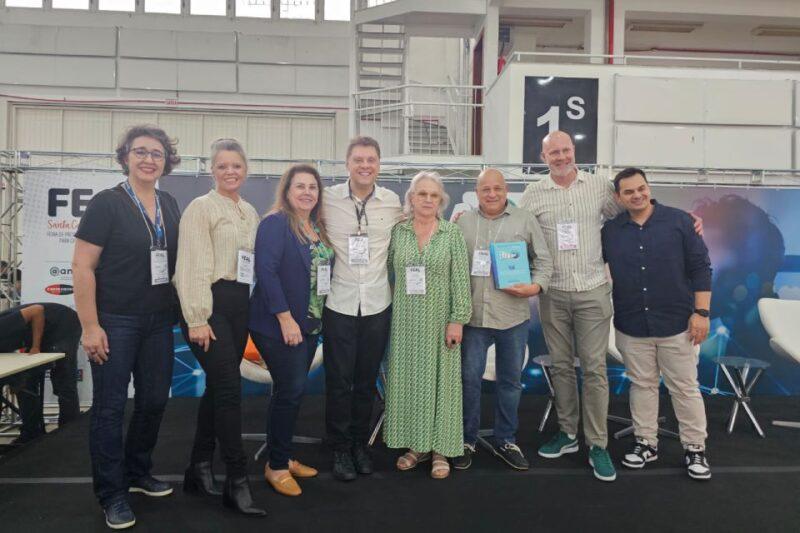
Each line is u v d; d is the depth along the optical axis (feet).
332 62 27.07
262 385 12.68
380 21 22.76
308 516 6.59
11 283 12.32
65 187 11.80
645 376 8.23
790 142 18.35
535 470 8.11
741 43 28.53
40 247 11.75
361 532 6.23
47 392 12.26
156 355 6.57
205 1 26.81
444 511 6.76
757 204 12.69
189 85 26.27
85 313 5.95
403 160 20.52
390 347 7.82
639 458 8.20
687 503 7.06
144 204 6.45
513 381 8.11
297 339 6.69
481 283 7.95
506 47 27.35
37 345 10.27
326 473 7.95
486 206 8.06
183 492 7.23
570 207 8.20
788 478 7.91
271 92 26.76
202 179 12.34
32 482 7.70
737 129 18.31
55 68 25.43
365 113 23.16
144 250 6.23
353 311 7.38
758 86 18.30
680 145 18.22
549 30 27.02
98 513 6.71
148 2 26.50
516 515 6.68
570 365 8.53
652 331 7.99
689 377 7.97
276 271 6.70
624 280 8.16
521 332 8.04
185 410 11.43
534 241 8.05
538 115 18.07
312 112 26.94
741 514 6.76
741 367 10.04
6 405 10.73
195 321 6.14
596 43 23.07
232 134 26.66
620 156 18.12
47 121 25.46
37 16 25.70
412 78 28.35
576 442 8.74
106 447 6.20
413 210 7.84
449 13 21.79
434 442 7.69
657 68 18.39
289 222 6.89
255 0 27.02
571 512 6.77
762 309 10.69
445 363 7.68
